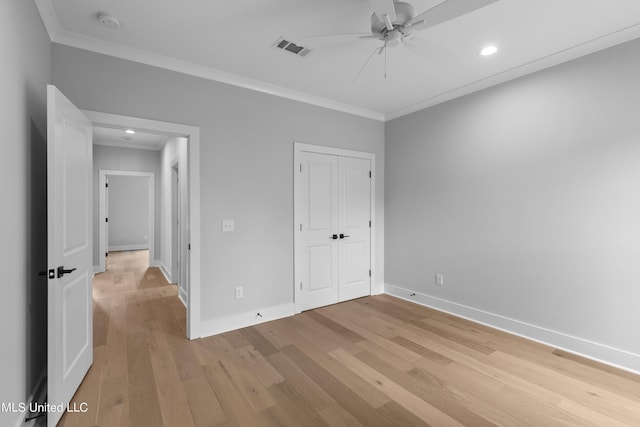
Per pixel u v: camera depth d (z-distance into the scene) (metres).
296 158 3.53
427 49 2.01
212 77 2.97
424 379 2.21
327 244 3.86
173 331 3.05
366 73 3.03
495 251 3.15
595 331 2.49
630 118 2.31
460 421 1.77
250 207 3.21
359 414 1.84
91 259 2.32
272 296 3.37
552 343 2.73
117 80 2.54
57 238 1.74
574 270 2.61
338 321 3.33
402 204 4.14
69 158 1.93
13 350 1.54
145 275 5.59
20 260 1.67
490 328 3.14
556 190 2.71
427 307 3.79
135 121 2.61
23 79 1.71
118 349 2.64
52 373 1.67
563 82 2.65
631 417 1.80
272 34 2.38
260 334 2.98
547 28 2.28
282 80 3.20
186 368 2.34
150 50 2.60
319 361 2.46
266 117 3.32
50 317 1.68
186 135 2.86
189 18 2.17
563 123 2.65
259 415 1.83
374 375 2.26
